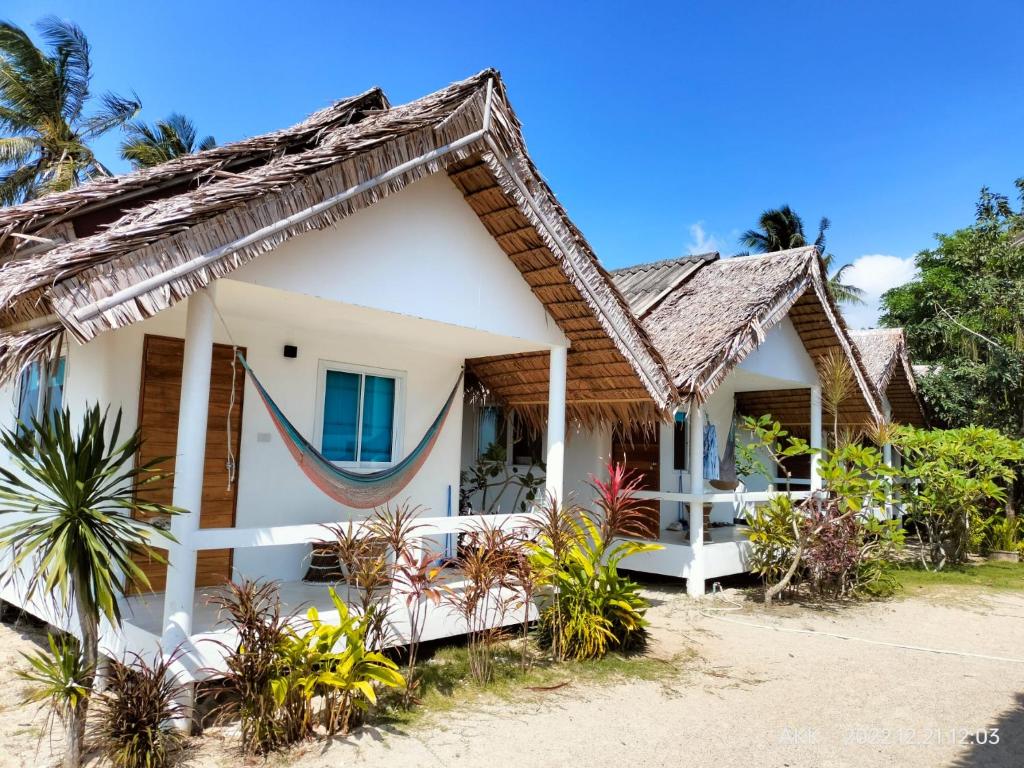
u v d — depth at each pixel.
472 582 6.34
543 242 6.52
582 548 7.09
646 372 7.43
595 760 4.43
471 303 6.53
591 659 6.52
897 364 14.41
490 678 5.85
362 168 5.11
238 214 4.46
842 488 9.31
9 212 6.15
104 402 6.00
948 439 11.98
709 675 6.27
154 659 4.46
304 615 5.75
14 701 5.22
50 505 3.95
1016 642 7.66
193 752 4.33
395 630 5.89
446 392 8.76
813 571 9.79
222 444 6.80
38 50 22.98
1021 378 14.20
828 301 11.05
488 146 5.96
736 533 12.05
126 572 3.99
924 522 13.01
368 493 6.65
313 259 5.32
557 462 7.42
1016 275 15.52
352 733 4.66
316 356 7.54
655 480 11.27
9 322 4.66
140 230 4.02
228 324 6.84
